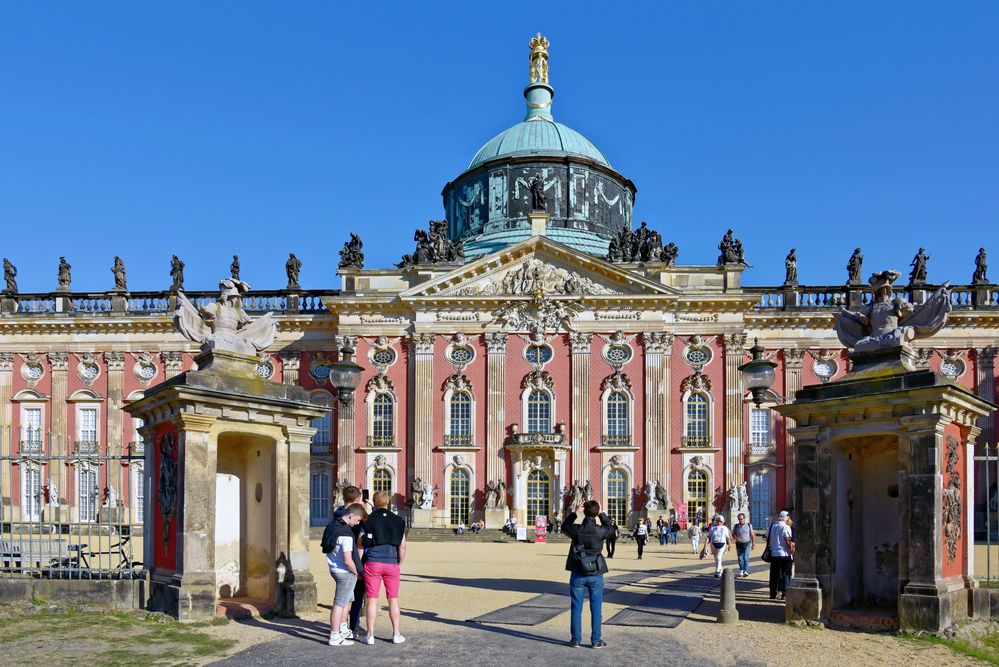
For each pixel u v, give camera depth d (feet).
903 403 73.00
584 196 287.48
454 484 238.89
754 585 108.99
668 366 239.30
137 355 255.50
